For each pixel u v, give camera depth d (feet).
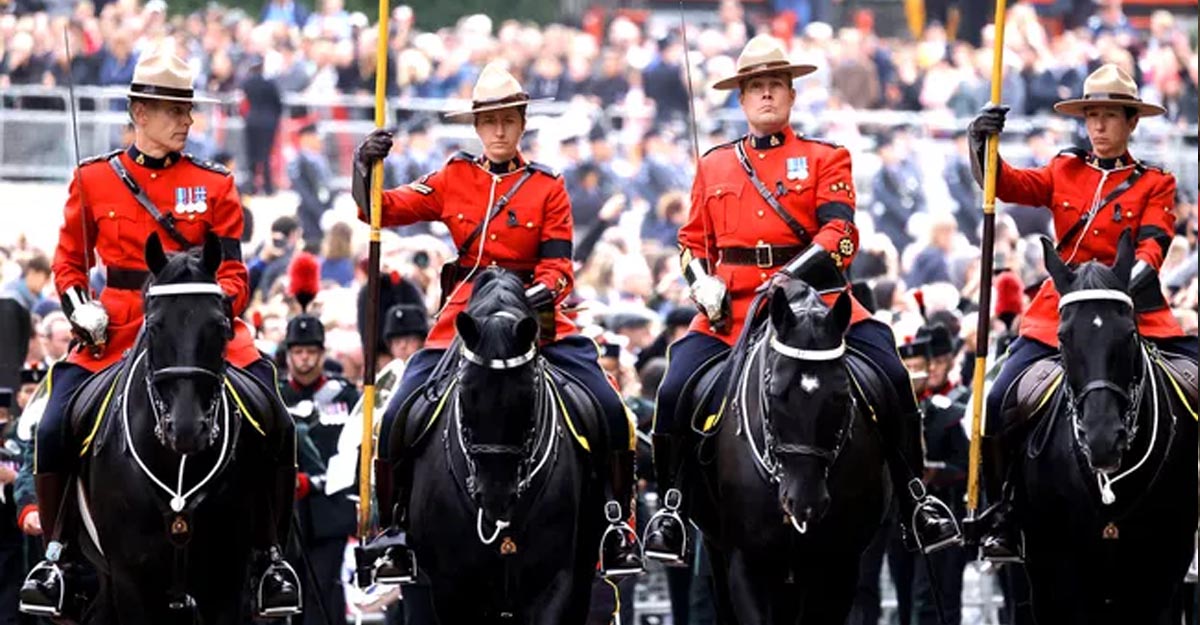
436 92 287.28
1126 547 129.39
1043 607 132.67
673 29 299.17
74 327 126.52
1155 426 127.03
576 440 126.52
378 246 131.75
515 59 294.66
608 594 157.89
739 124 283.59
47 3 279.90
